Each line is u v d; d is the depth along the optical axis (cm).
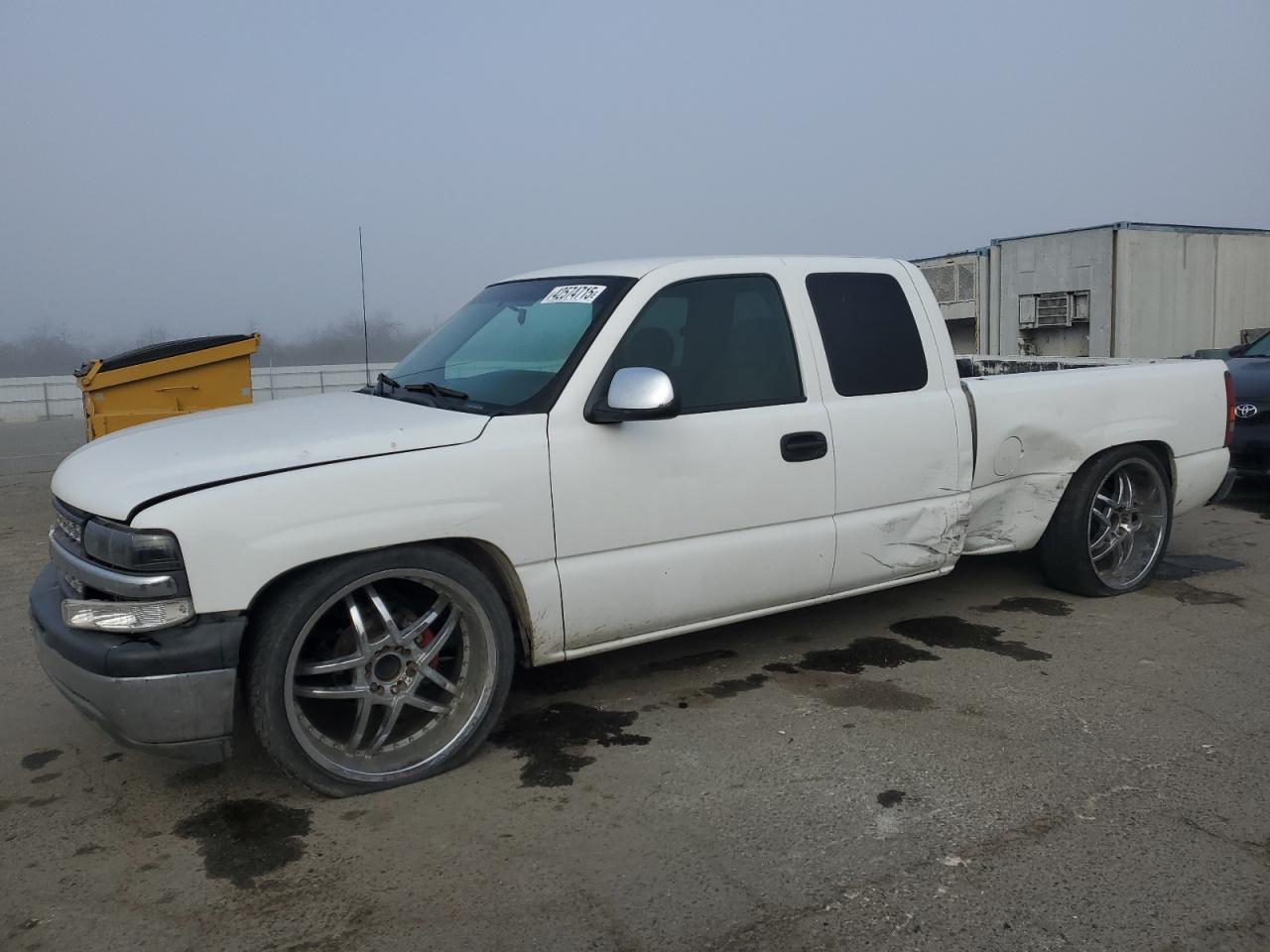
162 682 292
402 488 321
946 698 400
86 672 296
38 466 1357
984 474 466
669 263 403
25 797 336
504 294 450
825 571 418
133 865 291
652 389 339
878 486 428
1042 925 253
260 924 261
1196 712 382
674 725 379
